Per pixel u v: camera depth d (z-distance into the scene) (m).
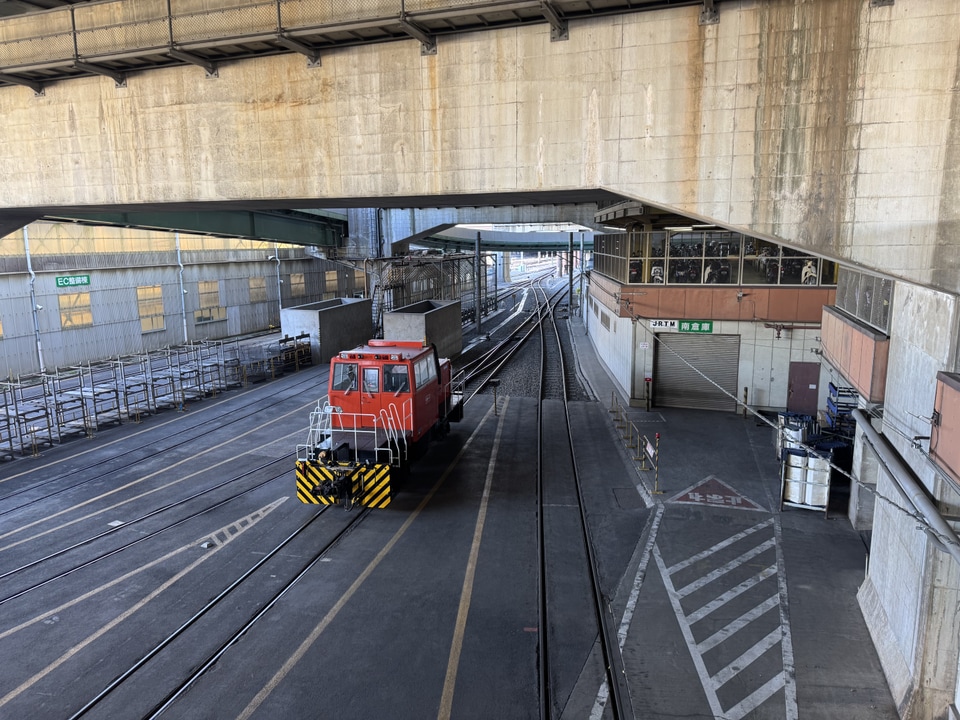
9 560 11.41
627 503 14.14
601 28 9.35
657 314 22.12
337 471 13.16
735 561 11.30
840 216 8.63
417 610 9.77
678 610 9.79
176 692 7.85
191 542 12.15
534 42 9.72
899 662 7.92
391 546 12.01
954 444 6.38
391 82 10.54
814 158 8.65
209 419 21.66
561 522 13.14
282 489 14.96
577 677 8.20
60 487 15.09
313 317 32.38
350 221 44.44
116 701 7.68
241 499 14.34
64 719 7.34
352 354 14.88
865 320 10.70
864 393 9.83
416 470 16.38
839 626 9.32
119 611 9.72
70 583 10.58
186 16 10.91
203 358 30.28
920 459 7.64
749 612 9.70
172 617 9.55
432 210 44.09
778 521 12.94
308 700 7.72
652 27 9.10
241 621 9.45
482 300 60.75
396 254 46.34
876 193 8.40
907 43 7.99
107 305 32.59
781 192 8.88
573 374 30.06
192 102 11.70
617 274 26.83
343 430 14.70
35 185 13.05
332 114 10.96
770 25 8.56
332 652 8.69
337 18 10.07
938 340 7.27
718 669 8.38
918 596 7.40
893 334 8.88
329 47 10.73
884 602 8.87
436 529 12.77
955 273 7.85
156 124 11.99
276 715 7.46
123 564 11.24
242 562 11.33
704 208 9.30
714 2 8.70
